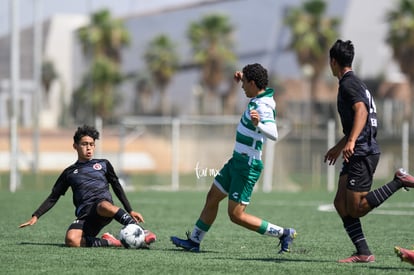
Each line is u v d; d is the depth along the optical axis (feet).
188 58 534.78
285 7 512.63
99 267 61.57
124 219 74.64
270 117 65.46
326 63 471.21
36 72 292.81
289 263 64.90
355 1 505.66
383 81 509.35
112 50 519.19
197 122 232.32
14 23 220.43
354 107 61.82
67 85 595.47
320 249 77.97
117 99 544.62
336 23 476.13
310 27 469.98
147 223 109.19
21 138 386.93
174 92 536.83
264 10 520.42
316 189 224.12
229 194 68.08
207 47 502.79
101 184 76.33
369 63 511.40
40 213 75.77
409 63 452.76
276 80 504.02
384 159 269.03
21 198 162.71
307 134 299.38
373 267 62.34
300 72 495.41
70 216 117.80
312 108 474.90
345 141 65.36
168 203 152.97
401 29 452.76
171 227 103.14
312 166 254.47
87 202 75.56
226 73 507.71
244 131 67.10
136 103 545.85
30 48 607.78
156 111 538.06
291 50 495.41
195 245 72.38
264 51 514.27
